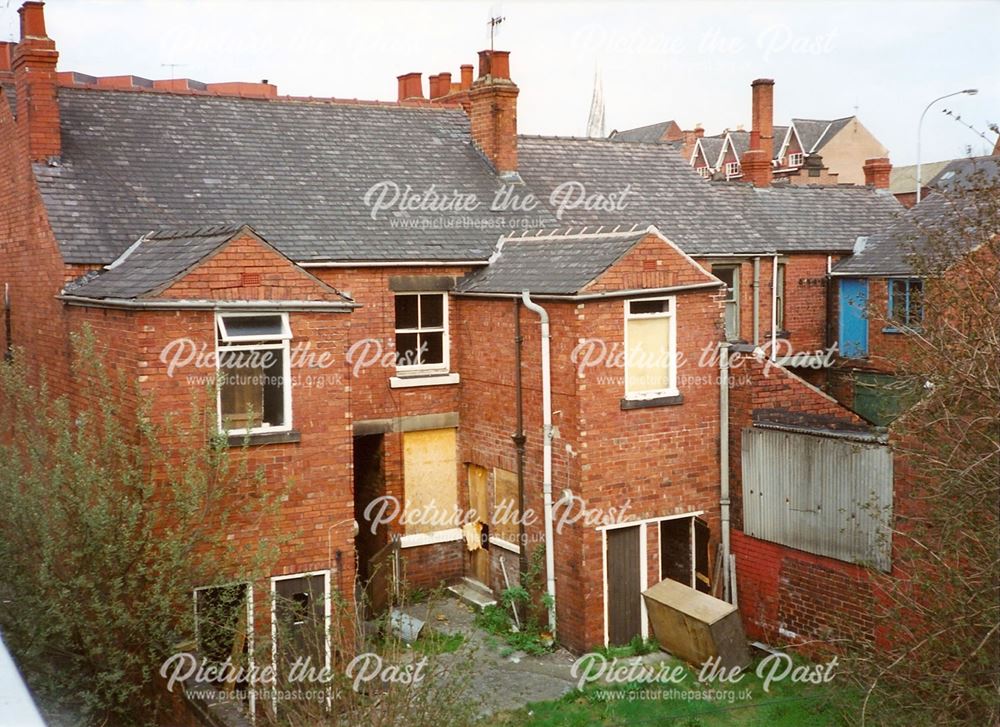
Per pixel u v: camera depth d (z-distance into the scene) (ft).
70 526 32.60
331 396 41.22
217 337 38.75
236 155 59.93
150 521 33.14
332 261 53.57
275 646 36.32
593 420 47.62
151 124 59.57
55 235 49.37
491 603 53.67
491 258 58.34
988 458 31.24
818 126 203.31
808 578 45.91
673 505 50.31
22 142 54.29
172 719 34.45
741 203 79.82
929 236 44.21
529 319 50.67
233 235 39.06
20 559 33.35
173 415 37.70
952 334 35.63
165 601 32.17
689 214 74.95
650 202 74.13
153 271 41.24
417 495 57.06
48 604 32.14
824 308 78.95
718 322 51.60
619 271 48.03
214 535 35.58
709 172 169.27
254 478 38.75
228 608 38.14
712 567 51.29
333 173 61.46
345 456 41.60
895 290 71.82
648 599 47.62
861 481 42.68
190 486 34.30
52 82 53.47
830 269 77.82
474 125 69.62
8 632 33.12
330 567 41.24
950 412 34.30
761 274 75.36
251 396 39.99
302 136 63.87
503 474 54.29
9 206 57.41
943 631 31.24
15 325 57.52
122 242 50.42
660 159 79.97
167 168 56.75
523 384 51.47
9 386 38.50
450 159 67.21
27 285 54.60
